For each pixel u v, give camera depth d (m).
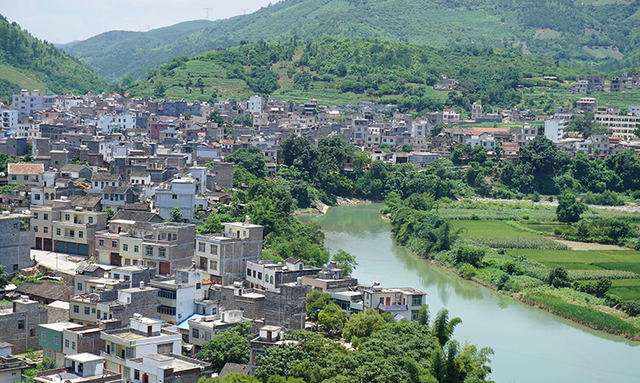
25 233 177.00
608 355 162.38
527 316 188.75
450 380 127.19
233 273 176.38
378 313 156.50
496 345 164.50
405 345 132.50
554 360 157.38
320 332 151.50
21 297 145.25
